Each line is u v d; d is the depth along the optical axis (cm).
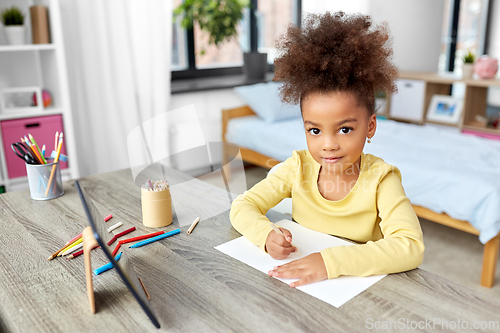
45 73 226
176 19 312
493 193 165
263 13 359
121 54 254
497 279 181
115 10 247
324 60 72
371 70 72
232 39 347
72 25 237
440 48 382
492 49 372
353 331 57
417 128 263
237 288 68
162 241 86
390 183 86
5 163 202
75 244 83
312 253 75
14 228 93
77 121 251
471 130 312
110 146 261
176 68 323
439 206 184
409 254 72
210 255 79
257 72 340
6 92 204
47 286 70
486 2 366
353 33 75
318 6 367
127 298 66
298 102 81
